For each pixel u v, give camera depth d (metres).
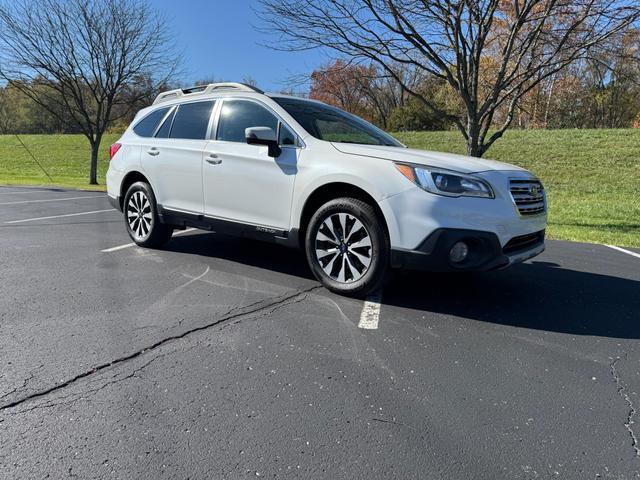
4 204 10.95
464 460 2.02
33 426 2.17
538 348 3.14
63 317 3.47
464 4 7.15
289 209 4.28
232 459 1.99
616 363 2.95
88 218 8.65
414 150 4.16
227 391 2.51
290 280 4.56
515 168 4.09
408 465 1.98
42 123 55.78
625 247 7.07
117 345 3.02
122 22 17.77
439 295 4.20
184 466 1.93
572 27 7.03
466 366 2.86
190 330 3.29
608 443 2.15
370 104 43.00
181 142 5.25
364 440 2.13
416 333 3.34
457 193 3.55
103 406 2.34
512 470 1.96
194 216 5.12
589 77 33.81
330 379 2.66
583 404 2.47
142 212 5.81
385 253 3.78
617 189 16.73
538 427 2.26
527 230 3.84
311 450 2.05
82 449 2.02
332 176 3.95
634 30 7.16
